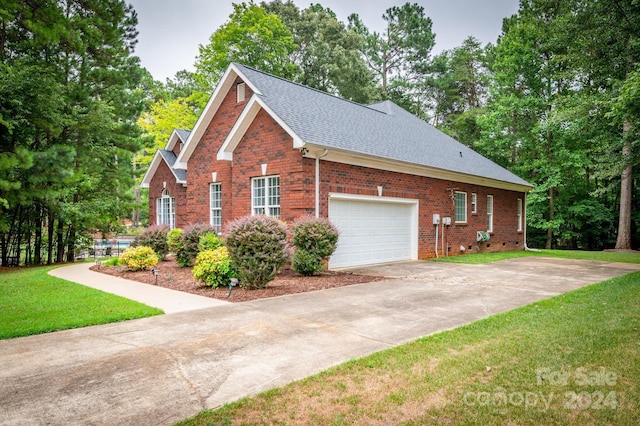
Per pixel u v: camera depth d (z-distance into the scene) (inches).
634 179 1002.1
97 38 498.6
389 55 1720.0
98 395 147.3
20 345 206.5
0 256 686.5
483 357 181.6
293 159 477.1
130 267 498.6
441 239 676.7
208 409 136.2
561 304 297.1
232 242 360.5
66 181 466.3
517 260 642.2
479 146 1182.3
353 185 523.2
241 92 596.7
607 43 588.1
